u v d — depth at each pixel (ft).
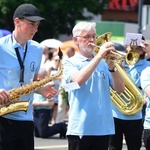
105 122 23.75
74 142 23.79
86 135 23.45
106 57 22.72
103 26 74.23
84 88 23.59
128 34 27.04
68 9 103.86
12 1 97.60
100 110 23.59
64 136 47.83
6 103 22.47
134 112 28.30
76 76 22.77
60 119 51.60
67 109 54.44
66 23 106.32
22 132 23.13
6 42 22.93
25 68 23.03
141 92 28.14
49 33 105.70
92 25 23.62
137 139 29.27
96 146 23.81
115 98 28.73
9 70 22.77
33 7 22.66
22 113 23.09
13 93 22.33
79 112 23.58
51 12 102.47
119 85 24.16
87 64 23.06
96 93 23.65
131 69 29.71
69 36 111.04
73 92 23.75
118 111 28.89
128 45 27.48
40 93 23.61
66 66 23.62
